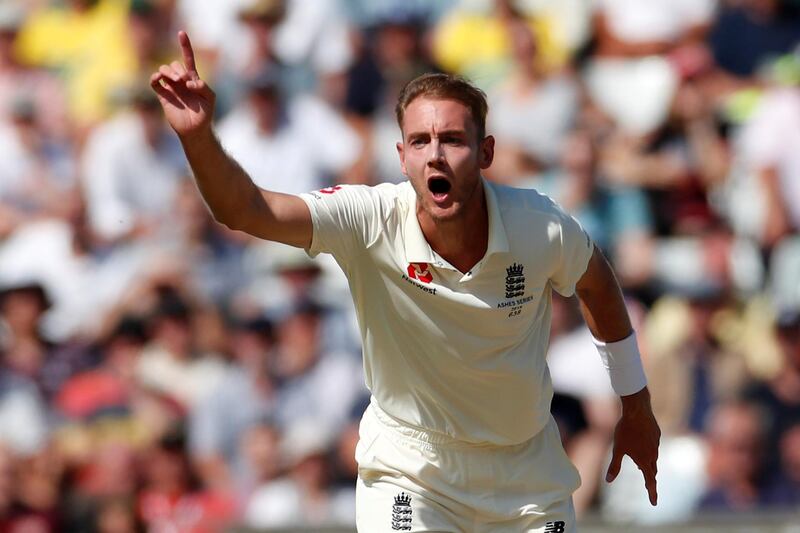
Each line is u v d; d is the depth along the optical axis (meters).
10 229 38.16
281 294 34.00
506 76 39.34
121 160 38.09
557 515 15.69
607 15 41.00
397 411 15.43
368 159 38.66
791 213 37.69
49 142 40.28
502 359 14.84
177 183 38.28
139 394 33.22
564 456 16.02
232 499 31.38
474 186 14.20
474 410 15.19
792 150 38.09
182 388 33.12
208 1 42.44
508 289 14.60
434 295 14.49
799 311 34.12
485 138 14.52
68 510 31.61
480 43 40.91
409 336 14.88
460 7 41.69
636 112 38.94
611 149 37.75
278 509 30.78
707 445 31.16
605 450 31.11
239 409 32.47
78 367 34.38
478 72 40.03
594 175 36.78
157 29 42.94
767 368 32.50
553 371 31.72
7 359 34.00
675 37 41.00
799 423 31.62
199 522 30.89
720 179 38.03
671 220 36.97
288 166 37.81
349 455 31.33
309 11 40.84
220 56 41.38
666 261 35.75
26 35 43.53
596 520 28.02
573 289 15.23
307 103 38.91
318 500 30.81
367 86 40.12
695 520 27.42
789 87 38.97
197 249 36.62
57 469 32.09
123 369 33.81
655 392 32.19
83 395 33.47
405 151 14.19
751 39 41.50
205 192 13.34
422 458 15.40
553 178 37.25
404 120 14.20
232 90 40.69
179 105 12.98
